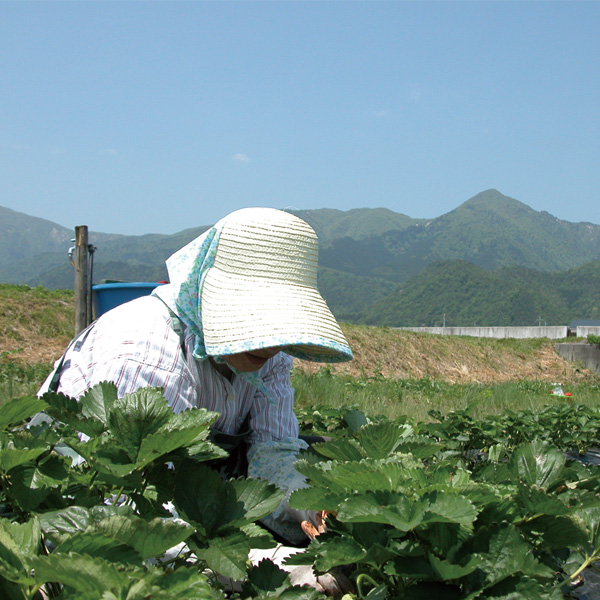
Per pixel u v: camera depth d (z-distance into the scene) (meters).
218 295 1.93
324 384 9.80
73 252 6.95
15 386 6.89
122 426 1.12
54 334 13.16
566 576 1.60
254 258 1.93
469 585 1.06
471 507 1.02
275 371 2.55
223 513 1.14
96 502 1.13
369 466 1.21
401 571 1.07
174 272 2.21
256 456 2.33
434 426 4.23
